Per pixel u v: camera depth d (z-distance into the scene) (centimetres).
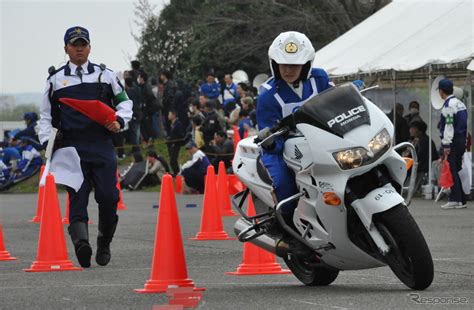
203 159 7325
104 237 3152
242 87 8056
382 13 7206
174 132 8431
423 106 6906
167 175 2483
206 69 12456
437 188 6088
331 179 2241
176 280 2466
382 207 2186
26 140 9275
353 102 2267
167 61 12912
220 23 12300
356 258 2308
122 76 9275
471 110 5975
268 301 2256
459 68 6019
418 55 6038
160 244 2467
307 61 2381
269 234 2497
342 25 11819
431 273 2222
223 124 8094
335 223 2264
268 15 11919
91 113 2988
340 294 2348
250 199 2681
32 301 2369
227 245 3759
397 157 2255
